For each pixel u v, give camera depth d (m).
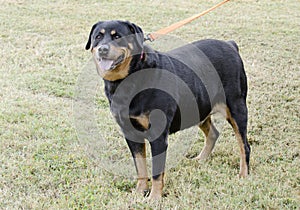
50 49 9.12
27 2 12.89
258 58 8.80
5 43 9.45
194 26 10.95
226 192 4.42
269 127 6.02
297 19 11.84
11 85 7.22
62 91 7.06
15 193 4.29
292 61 8.63
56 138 5.48
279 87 7.35
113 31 4.04
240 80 4.84
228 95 4.76
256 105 6.68
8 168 4.71
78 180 4.58
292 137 5.75
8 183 4.45
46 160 4.97
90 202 4.16
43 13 11.91
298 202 4.25
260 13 12.48
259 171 4.89
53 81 7.52
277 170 4.86
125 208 4.06
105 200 4.23
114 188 4.48
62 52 8.95
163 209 4.07
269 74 7.92
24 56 8.67
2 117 5.99
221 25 11.10
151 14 12.02
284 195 4.36
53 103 6.57
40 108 6.34
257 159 5.20
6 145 5.26
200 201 4.21
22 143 5.29
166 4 13.13
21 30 10.45
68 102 6.71
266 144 5.55
